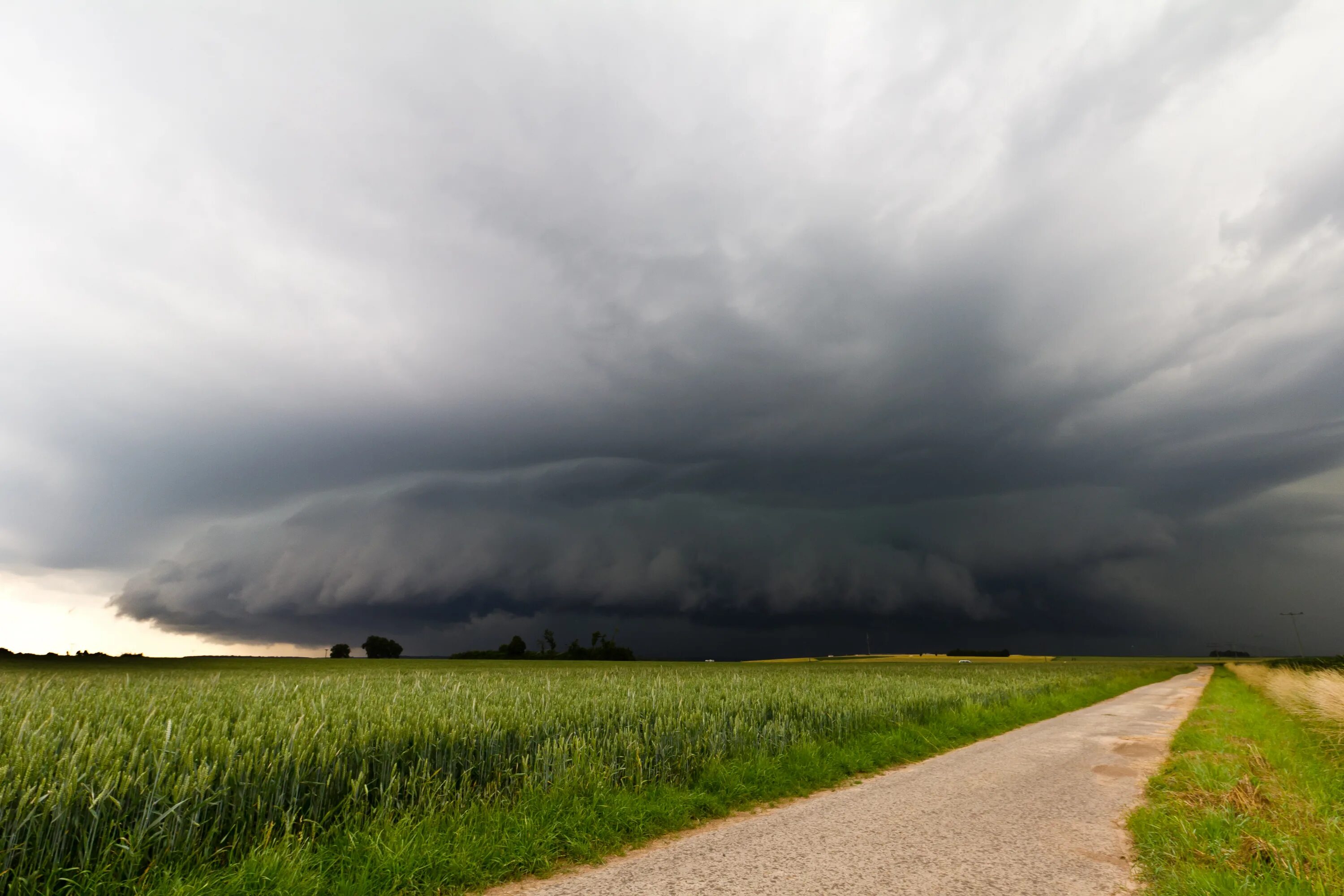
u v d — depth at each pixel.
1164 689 41.97
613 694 15.24
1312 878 5.21
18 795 5.11
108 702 11.15
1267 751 11.96
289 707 10.09
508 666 83.50
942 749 14.06
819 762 11.15
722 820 8.11
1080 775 10.97
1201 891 5.11
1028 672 58.84
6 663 67.75
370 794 7.27
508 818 6.96
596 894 5.48
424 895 5.44
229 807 6.12
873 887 5.58
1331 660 80.50
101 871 4.89
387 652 150.50
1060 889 5.51
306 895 5.08
